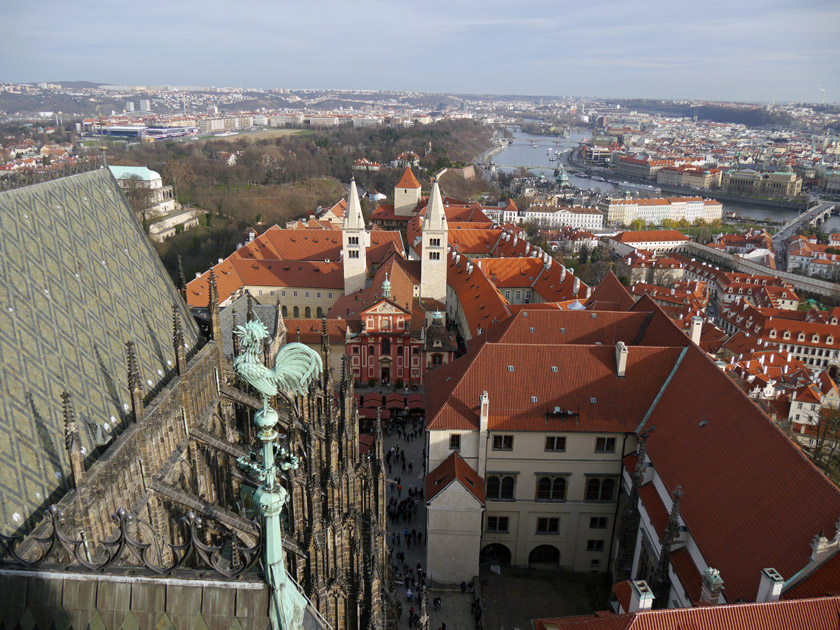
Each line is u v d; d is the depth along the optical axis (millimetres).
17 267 46562
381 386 141500
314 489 47844
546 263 187000
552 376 85312
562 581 85250
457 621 77562
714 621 45219
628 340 101125
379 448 67312
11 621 26016
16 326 43688
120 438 45938
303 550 47562
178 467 54781
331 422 58281
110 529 43188
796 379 150000
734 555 56469
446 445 83812
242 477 58438
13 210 49031
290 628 24641
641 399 83562
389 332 138125
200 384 62188
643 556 73188
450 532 81125
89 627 25812
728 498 61656
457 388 85000
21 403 40906
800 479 56094
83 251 55781
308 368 21438
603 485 84375
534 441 82562
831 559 48625
